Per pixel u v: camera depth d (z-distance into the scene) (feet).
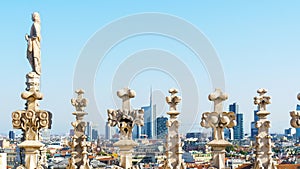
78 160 46.60
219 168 44.62
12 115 43.86
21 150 45.03
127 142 45.50
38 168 43.91
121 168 45.14
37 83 44.88
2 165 55.21
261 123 47.09
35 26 45.11
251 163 50.62
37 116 43.65
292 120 44.42
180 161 45.06
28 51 44.93
